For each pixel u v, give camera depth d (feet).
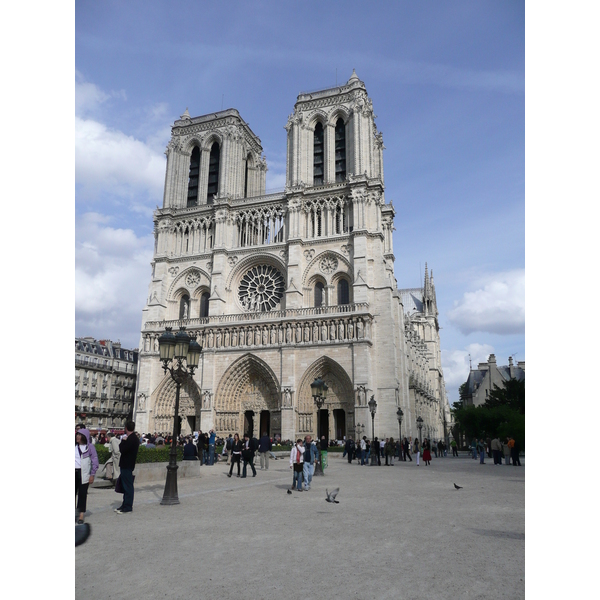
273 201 302.86
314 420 255.50
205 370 276.82
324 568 42.32
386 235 318.86
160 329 295.48
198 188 327.88
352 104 298.35
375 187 282.77
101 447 106.83
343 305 261.44
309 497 87.81
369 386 246.88
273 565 43.19
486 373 454.40
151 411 286.87
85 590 37.09
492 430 298.97
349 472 147.23
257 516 67.31
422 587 37.42
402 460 222.28
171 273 313.12
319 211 289.53
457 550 48.16
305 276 281.74
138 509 73.61
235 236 308.60
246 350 271.90
